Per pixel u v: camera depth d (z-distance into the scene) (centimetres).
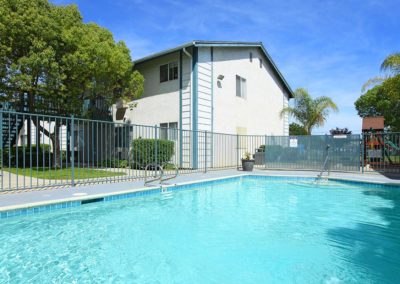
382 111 2631
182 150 1205
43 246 378
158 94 1302
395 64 1091
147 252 366
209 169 1197
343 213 565
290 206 626
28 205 480
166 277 297
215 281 289
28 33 836
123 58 1034
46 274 299
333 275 303
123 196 623
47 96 971
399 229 464
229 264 331
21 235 418
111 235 427
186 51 1145
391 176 939
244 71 1484
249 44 1459
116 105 1489
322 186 873
